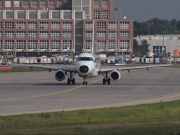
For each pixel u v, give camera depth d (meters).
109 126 78.62
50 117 88.38
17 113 94.56
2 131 74.06
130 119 87.50
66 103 111.50
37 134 71.19
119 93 138.25
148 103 111.94
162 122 82.81
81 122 83.94
